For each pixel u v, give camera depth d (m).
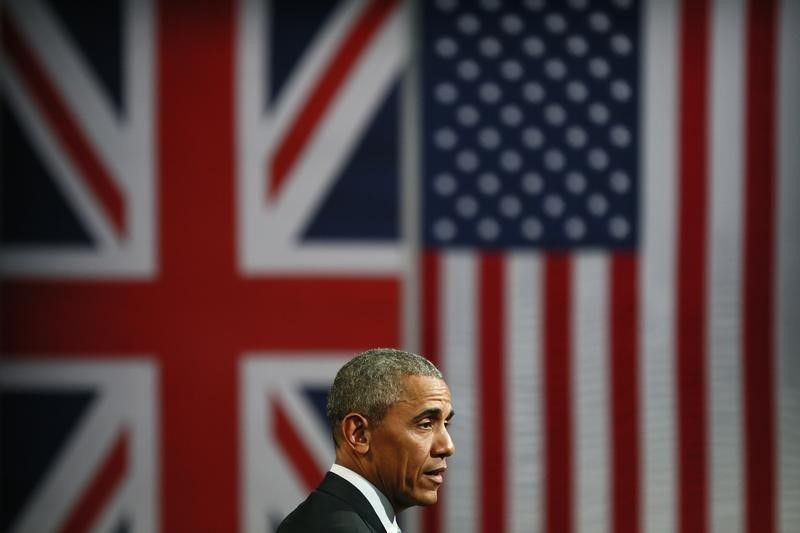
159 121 14.33
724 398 14.38
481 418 14.28
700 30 14.51
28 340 14.27
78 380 14.31
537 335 14.36
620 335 14.38
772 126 14.46
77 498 14.29
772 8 14.50
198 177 14.34
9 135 14.24
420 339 14.36
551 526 14.27
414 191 14.44
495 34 14.52
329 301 14.39
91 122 14.28
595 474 14.30
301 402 14.38
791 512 14.35
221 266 14.35
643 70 14.53
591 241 14.45
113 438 14.32
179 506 14.33
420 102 14.44
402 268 14.42
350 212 14.41
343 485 5.63
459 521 14.26
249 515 14.34
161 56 14.34
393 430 5.57
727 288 14.41
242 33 14.38
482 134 14.48
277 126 14.38
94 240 14.30
